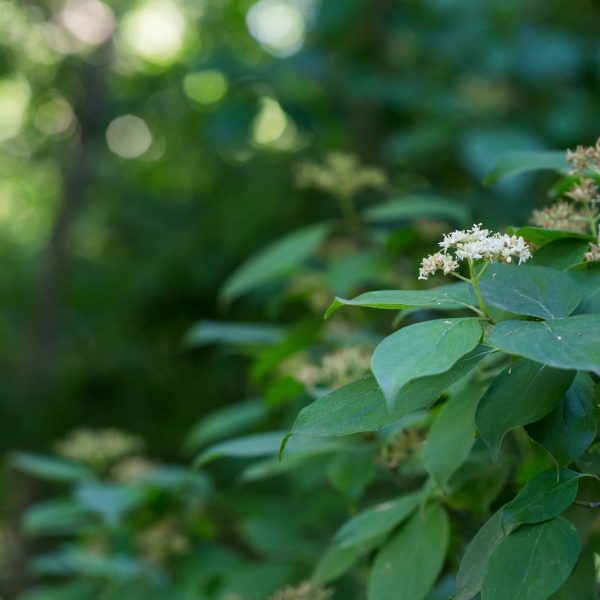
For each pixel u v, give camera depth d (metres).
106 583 3.61
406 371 1.16
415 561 1.83
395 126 5.72
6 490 8.38
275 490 5.24
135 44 9.22
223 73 5.62
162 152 9.33
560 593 1.75
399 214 2.92
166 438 7.43
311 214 6.21
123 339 7.90
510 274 1.42
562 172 1.98
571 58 5.27
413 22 5.61
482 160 4.71
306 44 5.86
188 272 6.85
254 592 3.05
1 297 9.86
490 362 1.86
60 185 10.18
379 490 2.53
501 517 1.36
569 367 1.11
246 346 3.41
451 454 1.66
